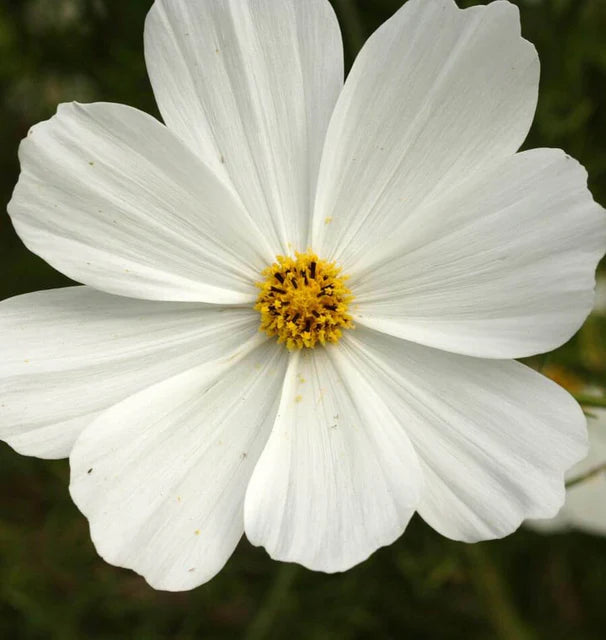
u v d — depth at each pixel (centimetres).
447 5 16
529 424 16
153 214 17
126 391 17
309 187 17
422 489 16
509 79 16
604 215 16
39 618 24
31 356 17
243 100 17
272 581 23
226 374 17
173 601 25
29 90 25
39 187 16
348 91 17
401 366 17
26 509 25
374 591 24
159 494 16
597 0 23
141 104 24
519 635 24
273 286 17
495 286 16
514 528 16
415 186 17
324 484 16
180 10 16
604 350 25
